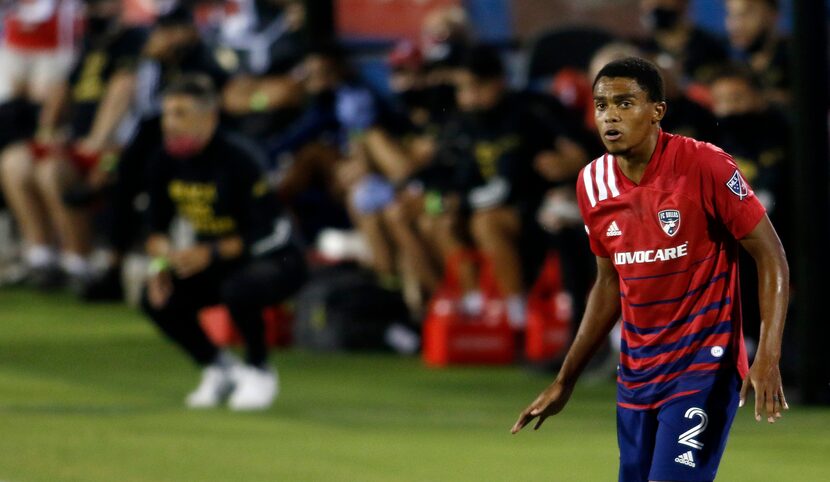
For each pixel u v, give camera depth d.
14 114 51.69
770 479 22.70
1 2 53.94
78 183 48.06
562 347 34.94
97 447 25.39
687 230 15.11
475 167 36.88
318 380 34.34
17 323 43.44
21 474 22.80
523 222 36.38
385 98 41.56
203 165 29.69
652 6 35.34
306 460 24.27
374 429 27.64
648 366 15.50
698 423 15.14
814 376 30.41
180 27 43.12
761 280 15.01
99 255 48.31
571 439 26.50
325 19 41.84
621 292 15.78
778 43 33.84
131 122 47.34
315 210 42.19
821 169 29.91
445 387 33.28
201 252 29.45
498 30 42.19
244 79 43.50
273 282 29.78
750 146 31.64
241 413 29.58
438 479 22.62
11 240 52.81
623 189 15.34
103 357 37.41
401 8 44.31
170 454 24.75
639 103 14.89
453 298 36.94
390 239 39.88
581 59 38.72
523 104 36.25
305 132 41.69
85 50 49.59
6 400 30.80
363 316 38.91
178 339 30.47
